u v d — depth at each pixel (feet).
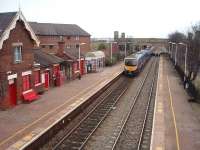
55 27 235.40
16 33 88.94
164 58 328.70
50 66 117.60
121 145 63.46
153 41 368.48
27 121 75.00
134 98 110.11
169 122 77.77
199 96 103.50
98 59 199.11
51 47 223.10
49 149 60.75
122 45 328.70
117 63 243.81
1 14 88.43
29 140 62.18
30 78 98.84
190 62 136.26
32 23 216.95
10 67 86.43
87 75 162.81
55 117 78.64
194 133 69.31
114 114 87.76
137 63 171.22
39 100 98.22
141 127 75.82
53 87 121.90
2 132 67.00
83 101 92.27
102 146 62.59
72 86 124.67
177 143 62.64
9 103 87.25
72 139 66.80
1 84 82.94
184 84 130.52
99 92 114.42
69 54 142.82
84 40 261.03
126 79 161.48
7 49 84.58
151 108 95.66
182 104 98.48
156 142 62.75
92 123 78.74
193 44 147.43
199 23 241.55
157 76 168.35
